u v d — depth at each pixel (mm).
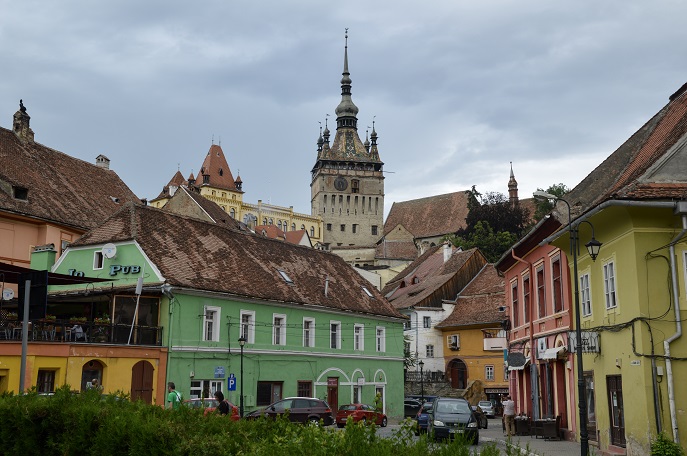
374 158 173125
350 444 8422
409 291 78375
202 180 145875
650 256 20391
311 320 44250
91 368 30625
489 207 110812
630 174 22500
